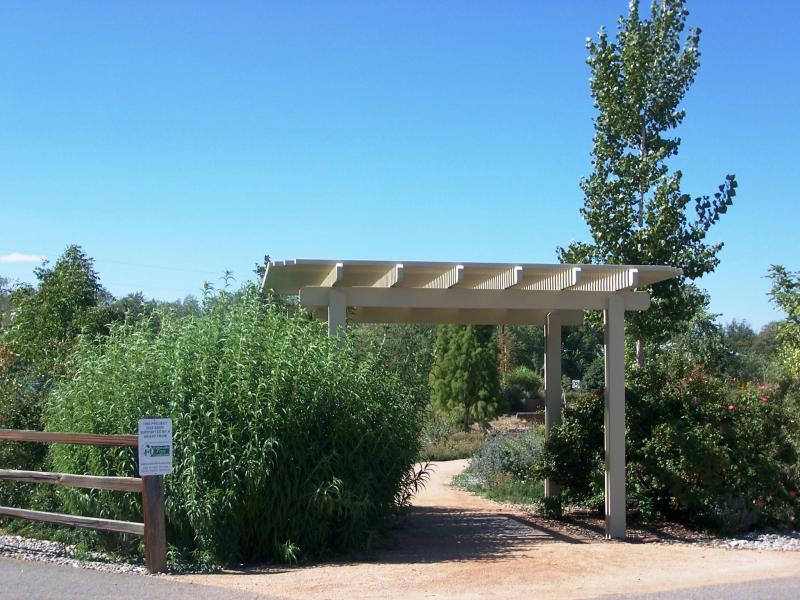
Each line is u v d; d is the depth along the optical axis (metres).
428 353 20.84
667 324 13.96
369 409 9.05
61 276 15.99
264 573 7.70
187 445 8.00
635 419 12.18
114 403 8.41
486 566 8.33
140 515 8.30
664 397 12.34
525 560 8.77
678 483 11.32
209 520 7.80
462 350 30.17
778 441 12.08
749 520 11.27
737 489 11.45
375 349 10.84
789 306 16.92
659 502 12.14
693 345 28.03
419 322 13.51
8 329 15.09
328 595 6.76
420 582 7.41
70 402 8.87
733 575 8.14
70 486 7.99
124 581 7.04
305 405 8.47
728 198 13.66
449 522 11.82
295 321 9.49
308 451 8.45
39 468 10.35
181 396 8.13
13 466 10.26
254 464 7.92
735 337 48.75
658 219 13.54
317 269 10.16
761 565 8.87
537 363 49.47
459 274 9.85
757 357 32.81
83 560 8.06
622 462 10.95
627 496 12.09
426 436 25.03
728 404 12.23
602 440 12.38
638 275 10.31
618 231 13.83
